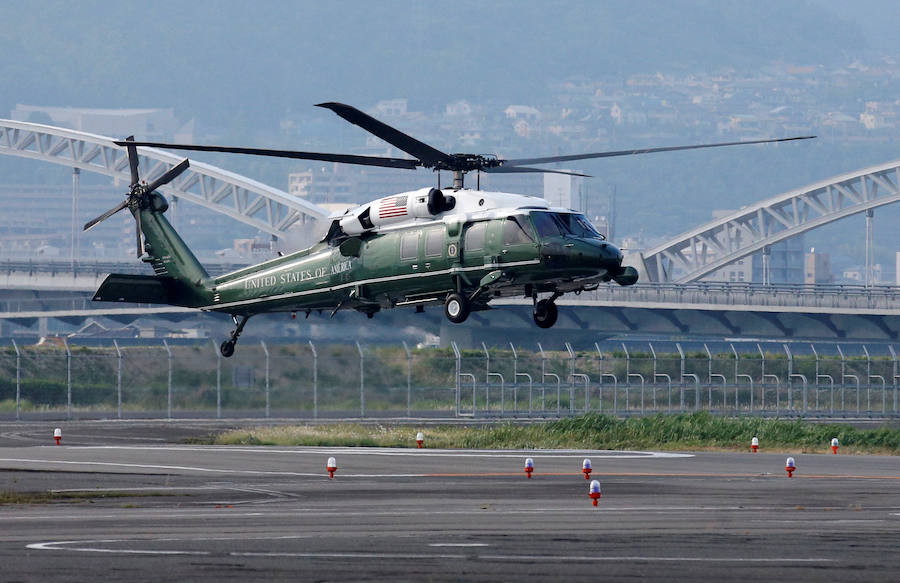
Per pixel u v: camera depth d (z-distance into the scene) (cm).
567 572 6278
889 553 6919
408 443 17812
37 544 7119
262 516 8719
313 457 14700
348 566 6425
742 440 19038
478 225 13888
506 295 14375
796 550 7038
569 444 18350
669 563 6556
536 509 9306
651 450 17762
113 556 6688
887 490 11038
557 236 13550
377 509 9269
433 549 7044
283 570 6288
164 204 17125
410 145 13075
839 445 19125
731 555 6844
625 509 9325
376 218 14638
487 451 16388
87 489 10738
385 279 14538
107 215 17362
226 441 17525
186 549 6962
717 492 10819
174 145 11894
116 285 16762
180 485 11231
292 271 15588
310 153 12281
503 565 6481
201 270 16788
